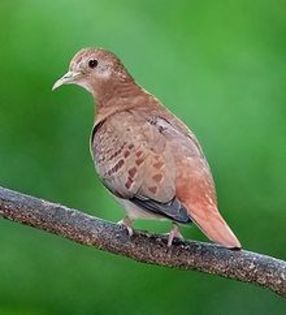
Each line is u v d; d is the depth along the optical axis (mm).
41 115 17750
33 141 17797
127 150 13695
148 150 13570
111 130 13977
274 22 17672
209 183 13336
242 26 17562
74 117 17703
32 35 17438
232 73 17188
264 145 17000
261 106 17156
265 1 17688
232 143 16812
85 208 17406
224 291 18062
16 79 17641
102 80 14680
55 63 17438
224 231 12922
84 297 18188
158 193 13305
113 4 17234
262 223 17406
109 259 18188
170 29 17250
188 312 18062
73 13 17203
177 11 17375
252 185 17141
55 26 17281
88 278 18188
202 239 16984
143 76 16906
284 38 17641
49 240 18266
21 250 18234
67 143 17734
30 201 13406
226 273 13258
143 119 13945
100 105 14578
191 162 13406
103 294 18141
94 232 13414
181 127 13867
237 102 17000
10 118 17812
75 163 17703
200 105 16812
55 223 13414
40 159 17750
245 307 18078
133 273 18156
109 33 17078
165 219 13453
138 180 13477
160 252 13352
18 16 17531
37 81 17594
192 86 16906
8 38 17578
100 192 17281
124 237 13391
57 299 18203
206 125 16766
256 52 17438
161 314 18062
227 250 13250
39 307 18156
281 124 17172
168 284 18047
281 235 17469
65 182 17656
